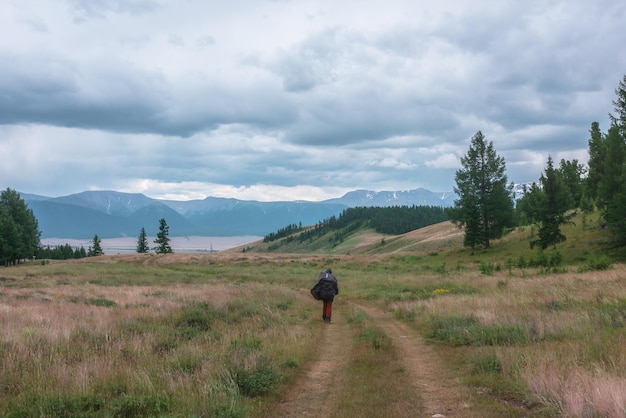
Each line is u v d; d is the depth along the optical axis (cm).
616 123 4362
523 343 970
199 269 6116
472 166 6388
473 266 5384
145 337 1067
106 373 716
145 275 4659
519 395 652
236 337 1108
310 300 2419
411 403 647
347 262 7125
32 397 598
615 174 4244
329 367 903
